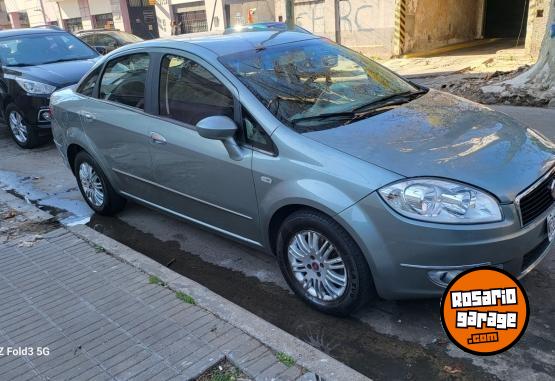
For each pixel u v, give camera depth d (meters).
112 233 4.92
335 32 17.14
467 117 3.53
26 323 3.25
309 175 3.07
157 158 4.10
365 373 2.82
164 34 26.31
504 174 2.86
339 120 3.39
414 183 2.78
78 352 2.93
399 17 15.31
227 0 22.59
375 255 2.88
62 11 31.88
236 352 2.82
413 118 3.45
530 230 2.85
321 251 3.19
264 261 4.14
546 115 7.44
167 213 4.39
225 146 3.45
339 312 3.22
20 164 7.39
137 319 3.19
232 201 3.60
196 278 3.99
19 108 7.81
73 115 4.98
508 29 18.03
